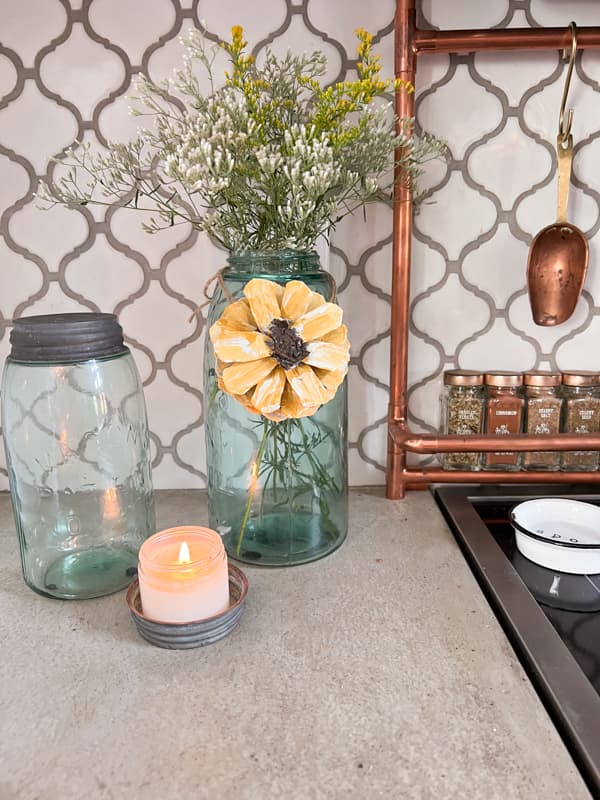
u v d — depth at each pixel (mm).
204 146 509
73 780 399
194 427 822
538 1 713
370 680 482
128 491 650
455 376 770
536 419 776
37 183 742
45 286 771
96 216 751
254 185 610
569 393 779
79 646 530
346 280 779
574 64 722
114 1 700
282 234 584
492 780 394
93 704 462
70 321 590
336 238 766
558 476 769
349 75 727
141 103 724
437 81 728
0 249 760
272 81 626
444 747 419
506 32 677
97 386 596
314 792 387
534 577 638
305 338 549
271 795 386
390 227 763
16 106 723
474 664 498
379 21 713
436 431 834
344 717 446
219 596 536
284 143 565
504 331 801
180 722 444
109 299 777
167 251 762
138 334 789
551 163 750
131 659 512
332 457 660
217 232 610
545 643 514
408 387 819
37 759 415
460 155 748
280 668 497
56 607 587
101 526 654
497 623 550
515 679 481
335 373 565
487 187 756
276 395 540
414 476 794
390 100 733
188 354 796
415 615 562
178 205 747
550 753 414
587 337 799
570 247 752
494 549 660
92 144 735
